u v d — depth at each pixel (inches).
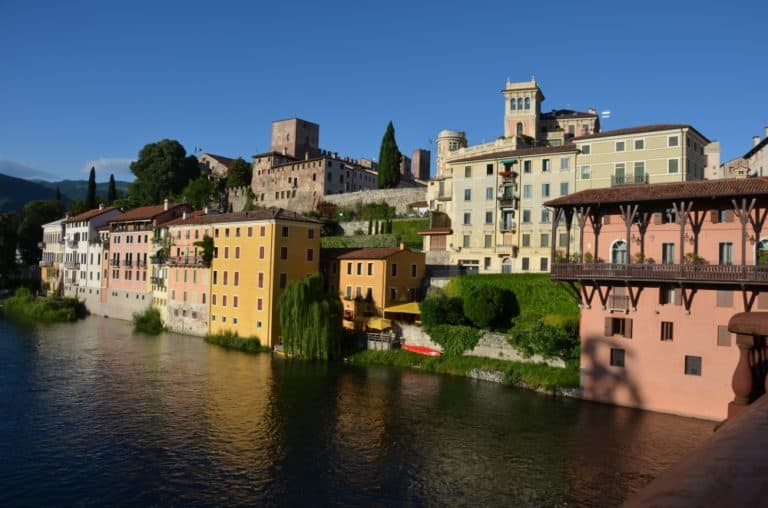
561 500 1144.8
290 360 2485.2
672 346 1647.4
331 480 1242.6
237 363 2406.5
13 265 5191.9
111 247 4062.5
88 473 1274.6
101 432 1529.3
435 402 1804.9
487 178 3120.1
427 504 1134.4
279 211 2918.3
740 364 463.2
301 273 2896.2
